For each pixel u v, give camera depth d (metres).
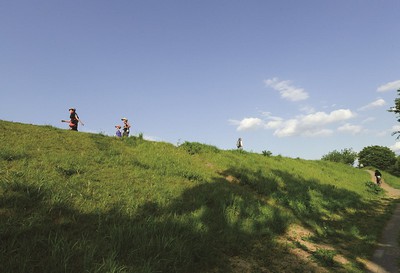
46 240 5.20
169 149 15.86
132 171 10.55
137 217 7.14
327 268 6.81
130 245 5.66
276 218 9.97
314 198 14.72
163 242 5.91
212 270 5.95
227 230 7.84
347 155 70.00
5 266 4.30
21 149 9.27
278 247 7.87
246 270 6.21
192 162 14.69
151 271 4.99
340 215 13.31
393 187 34.50
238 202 10.20
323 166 31.64
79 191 7.59
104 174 9.44
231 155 18.86
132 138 15.65
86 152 11.16
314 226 10.51
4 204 5.99
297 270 6.54
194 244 6.40
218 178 13.15
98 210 6.87
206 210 8.57
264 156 22.98
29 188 6.74
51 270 4.46
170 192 9.52
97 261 4.92
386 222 12.45
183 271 5.52
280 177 16.77
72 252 4.93
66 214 6.36
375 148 86.62
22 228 5.30
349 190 20.86
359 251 8.15
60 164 8.99
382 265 7.22
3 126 11.59
